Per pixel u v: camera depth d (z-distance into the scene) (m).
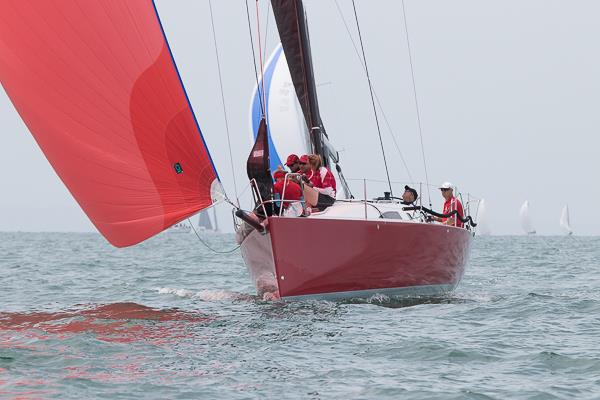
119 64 33.00
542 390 21.72
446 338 29.30
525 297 42.75
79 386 21.86
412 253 38.97
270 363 24.97
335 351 26.97
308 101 46.59
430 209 42.03
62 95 33.12
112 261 96.25
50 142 33.72
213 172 34.66
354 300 38.28
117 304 41.62
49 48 32.75
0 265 85.50
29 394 20.98
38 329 31.52
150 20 33.44
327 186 40.78
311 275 35.78
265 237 35.34
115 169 33.91
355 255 36.41
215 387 21.92
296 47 46.03
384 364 25.05
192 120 34.06
